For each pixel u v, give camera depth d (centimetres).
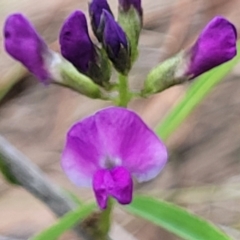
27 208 21
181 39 25
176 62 12
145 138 11
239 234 18
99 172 11
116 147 11
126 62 11
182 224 12
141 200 12
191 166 22
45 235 11
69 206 12
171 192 21
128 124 11
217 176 22
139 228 20
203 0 26
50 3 27
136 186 21
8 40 11
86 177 11
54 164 22
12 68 24
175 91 22
